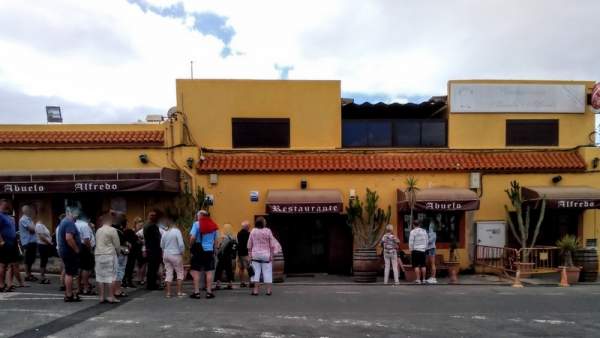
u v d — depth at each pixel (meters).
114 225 9.49
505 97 13.95
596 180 13.41
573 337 6.27
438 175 13.34
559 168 13.26
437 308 8.15
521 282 11.49
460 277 12.49
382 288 10.59
